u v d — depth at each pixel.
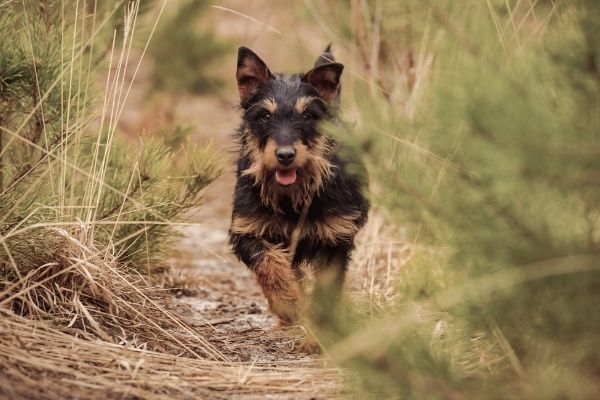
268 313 7.03
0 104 6.29
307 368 5.08
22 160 6.38
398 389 3.65
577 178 3.49
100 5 8.13
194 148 7.08
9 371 4.23
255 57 6.79
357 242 7.72
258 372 4.95
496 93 3.50
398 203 3.96
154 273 7.68
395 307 4.52
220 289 8.10
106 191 6.60
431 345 4.18
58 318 5.32
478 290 3.60
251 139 6.65
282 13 12.37
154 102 13.74
